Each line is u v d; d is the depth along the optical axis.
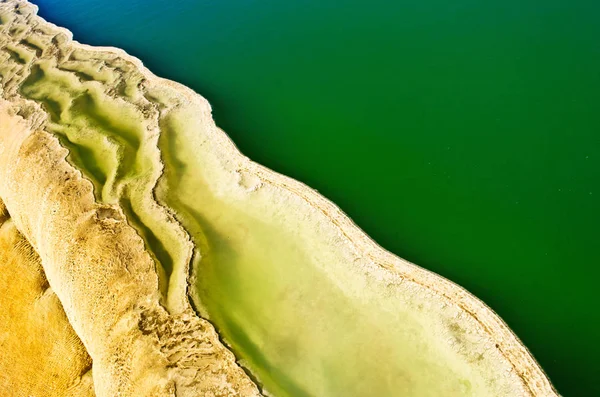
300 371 18.50
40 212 24.73
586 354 17.75
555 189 22.19
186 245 22.09
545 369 17.55
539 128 24.47
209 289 20.91
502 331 17.77
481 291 19.70
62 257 22.44
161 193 24.44
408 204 22.98
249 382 17.83
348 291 20.17
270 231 22.52
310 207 22.41
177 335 19.06
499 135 24.67
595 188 21.81
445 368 17.73
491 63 28.19
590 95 25.22
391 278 19.81
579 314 18.64
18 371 24.05
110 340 19.67
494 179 23.12
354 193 23.78
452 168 23.95
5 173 27.53
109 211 23.53
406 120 26.53
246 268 21.59
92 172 25.91
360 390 17.86
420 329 18.67
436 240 21.52
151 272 20.84
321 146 26.30
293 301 20.36
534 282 19.67
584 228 20.77
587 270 19.64
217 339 19.02
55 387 23.22
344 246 21.02
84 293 21.12
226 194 24.20
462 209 22.36
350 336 19.12
